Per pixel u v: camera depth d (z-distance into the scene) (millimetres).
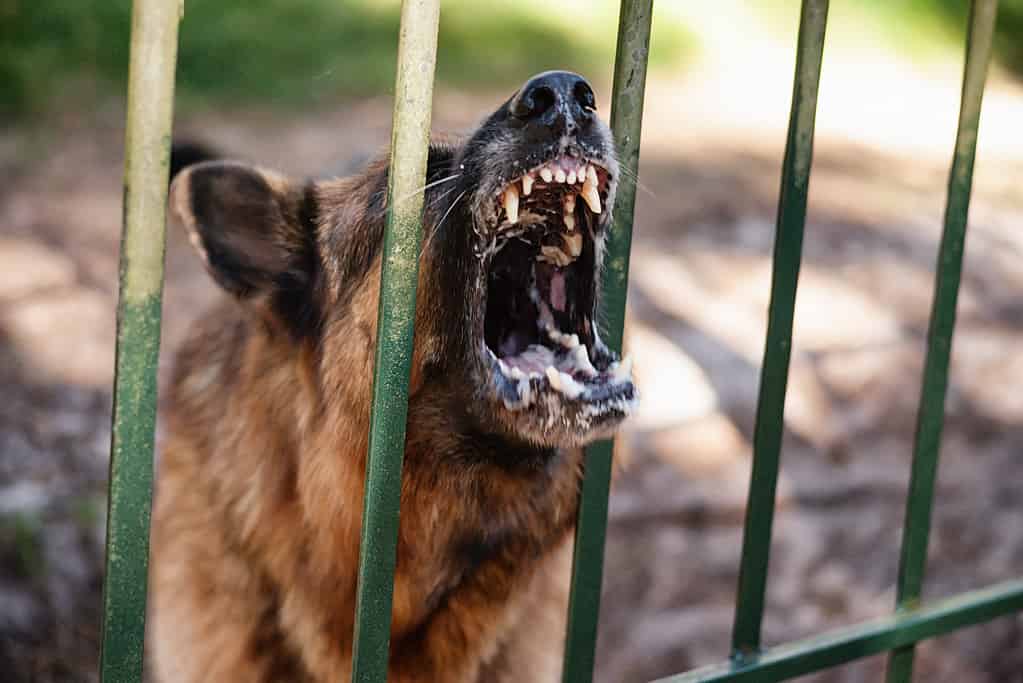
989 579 5211
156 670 3592
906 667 2941
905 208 10312
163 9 1647
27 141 8898
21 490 4816
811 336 7383
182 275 7195
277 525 3217
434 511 2965
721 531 5527
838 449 6203
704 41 14203
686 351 6945
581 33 13070
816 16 2318
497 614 3240
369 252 2871
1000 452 6301
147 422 1760
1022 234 9969
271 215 3150
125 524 1774
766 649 2658
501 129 2629
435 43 1853
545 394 2520
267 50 10984
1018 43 16031
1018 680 4551
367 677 2057
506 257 2965
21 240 7340
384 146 3105
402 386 1979
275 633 3283
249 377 3359
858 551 5438
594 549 2410
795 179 2396
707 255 8664
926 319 7906
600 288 3004
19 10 10195
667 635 4820
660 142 11203
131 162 1680
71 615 4215
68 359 6051
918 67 14789
